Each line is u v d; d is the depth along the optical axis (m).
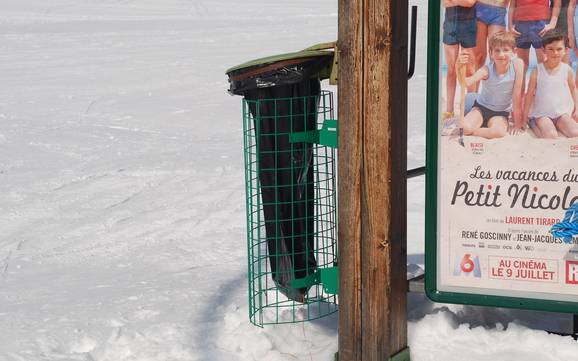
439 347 3.70
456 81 3.56
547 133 3.46
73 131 12.86
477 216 3.60
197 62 21.28
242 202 7.99
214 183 8.95
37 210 7.99
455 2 3.52
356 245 3.53
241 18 36.72
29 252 6.49
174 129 12.94
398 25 3.43
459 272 3.66
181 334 4.24
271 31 29.08
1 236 7.06
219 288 5.07
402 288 3.64
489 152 3.55
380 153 3.43
